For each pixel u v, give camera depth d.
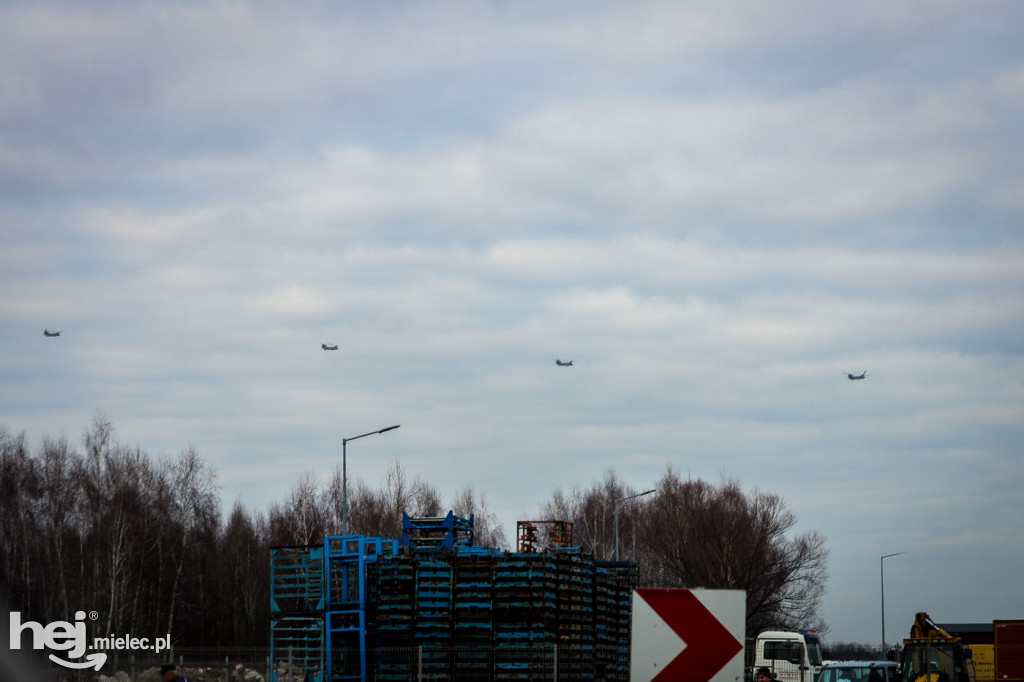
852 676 32.47
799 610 63.94
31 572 59.31
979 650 37.50
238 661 36.88
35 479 61.78
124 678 38.38
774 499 61.91
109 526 60.53
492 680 30.31
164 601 64.06
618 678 35.44
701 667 6.82
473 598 31.06
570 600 32.16
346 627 32.66
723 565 59.34
